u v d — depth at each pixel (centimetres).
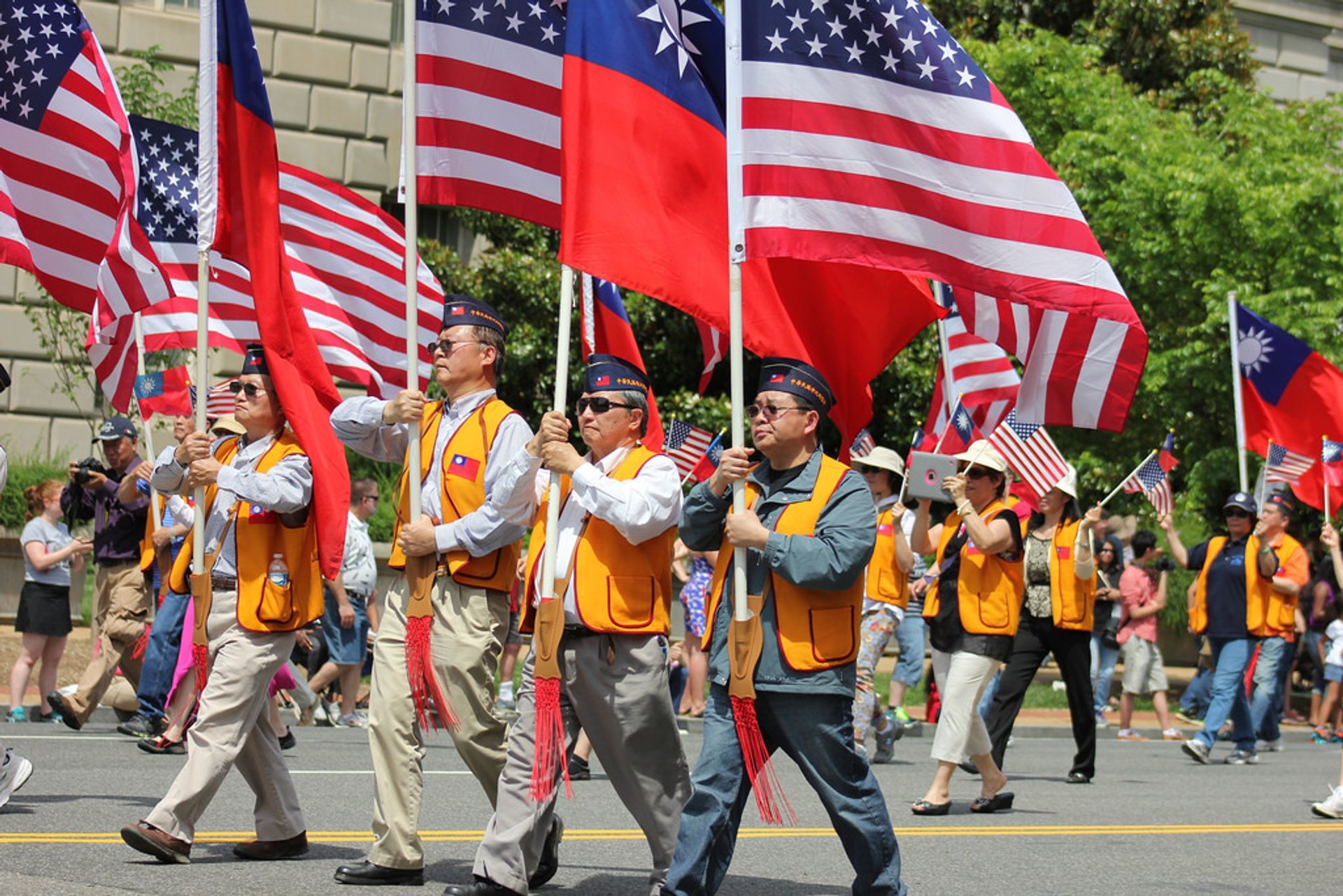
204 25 802
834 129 714
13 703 1473
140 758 1205
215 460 775
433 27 838
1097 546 1938
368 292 1164
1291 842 991
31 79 1002
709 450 1252
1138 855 912
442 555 704
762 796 612
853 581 611
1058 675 2597
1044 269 727
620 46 713
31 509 1505
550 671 652
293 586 765
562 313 691
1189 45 3161
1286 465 1644
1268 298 2258
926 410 2436
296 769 1184
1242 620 1573
